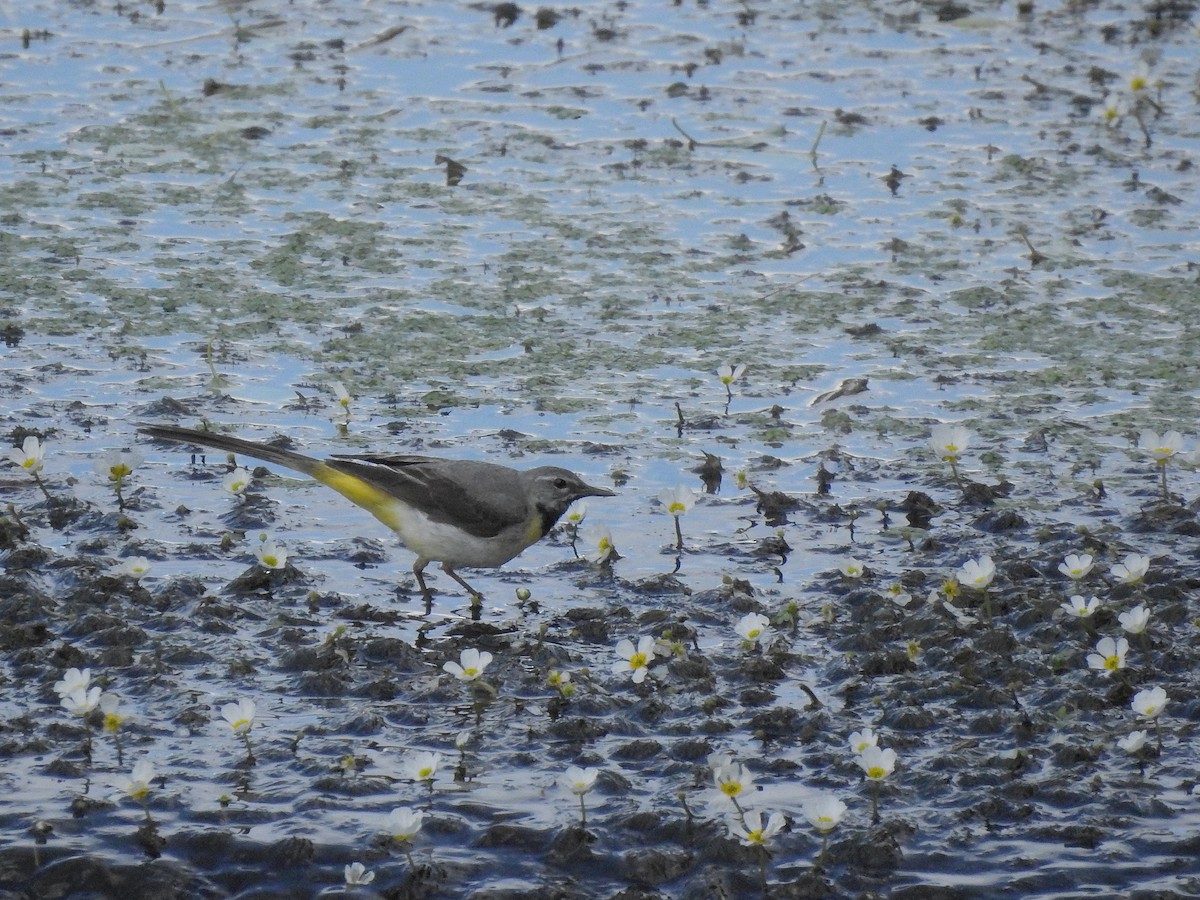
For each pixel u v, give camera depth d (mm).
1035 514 13172
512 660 10852
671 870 8711
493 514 11672
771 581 12125
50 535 12523
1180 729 9961
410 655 10844
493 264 18031
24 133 21078
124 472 12805
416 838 8859
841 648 11109
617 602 11805
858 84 23391
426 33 25203
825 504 13336
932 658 10883
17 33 24656
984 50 24750
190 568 12117
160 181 19969
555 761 9641
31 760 9523
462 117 22141
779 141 21453
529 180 20297
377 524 13117
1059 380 15633
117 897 8484
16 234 18250
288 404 14844
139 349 15797
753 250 18547
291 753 9656
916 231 18984
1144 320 16844
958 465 14016
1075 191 20031
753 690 10406
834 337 16516
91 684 10383
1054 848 8828
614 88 23188
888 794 9281
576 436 14414
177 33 24938
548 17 25719
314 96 22797
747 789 8586
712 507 13305
